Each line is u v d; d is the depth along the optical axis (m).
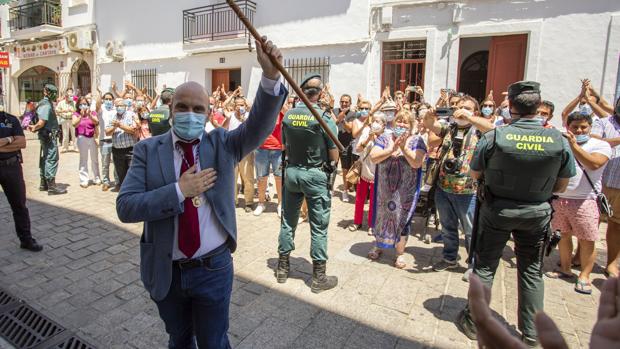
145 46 13.62
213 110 6.77
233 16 11.31
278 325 3.01
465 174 3.74
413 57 8.95
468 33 8.04
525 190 2.61
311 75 3.49
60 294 3.46
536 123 2.65
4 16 18.42
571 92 7.23
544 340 0.70
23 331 2.94
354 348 2.76
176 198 1.76
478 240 2.92
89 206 6.10
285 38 10.45
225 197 1.97
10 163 4.16
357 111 6.51
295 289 3.58
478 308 0.74
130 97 6.91
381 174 4.03
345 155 6.43
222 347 2.06
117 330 2.95
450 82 8.32
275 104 1.88
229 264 2.04
